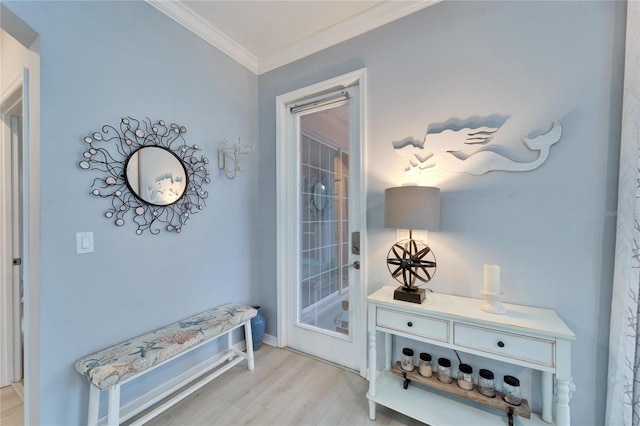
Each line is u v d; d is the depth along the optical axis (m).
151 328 1.73
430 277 1.63
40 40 1.30
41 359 1.29
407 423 1.57
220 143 2.21
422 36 1.79
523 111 1.50
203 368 2.04
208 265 2.11
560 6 1.42
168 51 1.85
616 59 1.31
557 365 1.16
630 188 1.23
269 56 2.46
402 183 1.84
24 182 1.37
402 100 1.85
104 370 1.30
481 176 1.61
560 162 1.42
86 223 1.45
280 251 2.46
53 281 1.33
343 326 2.19
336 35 2.10
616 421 1.25
